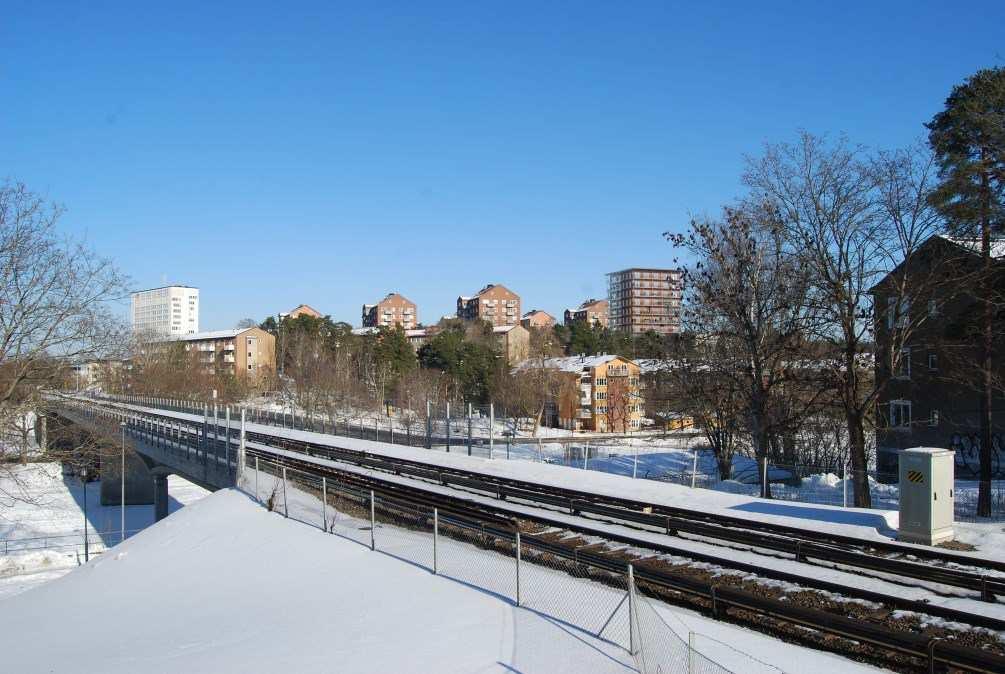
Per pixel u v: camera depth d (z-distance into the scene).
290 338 111.88
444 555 16.44
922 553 14.77
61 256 33.75
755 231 29.59
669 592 12.73
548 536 17.33
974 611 11.39
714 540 16.72
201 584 17.28
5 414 33.03
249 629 13.08
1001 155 22.06
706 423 34.25
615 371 81.75
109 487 57.56
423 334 151.12
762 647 10.25
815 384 27.95
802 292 27.34
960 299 29.83
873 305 25.91
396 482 26.44
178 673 11.12
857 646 10.16
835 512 19.48
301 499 24.66
